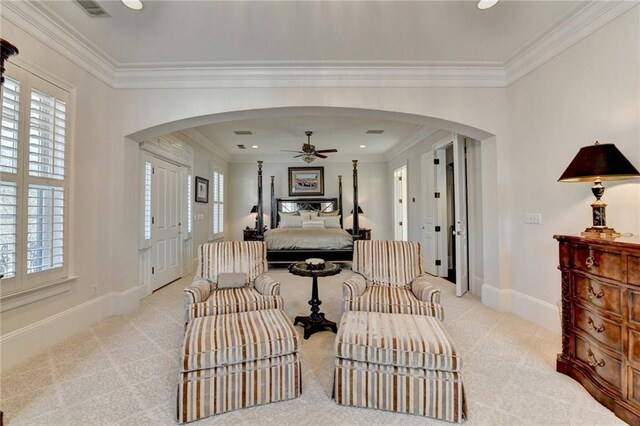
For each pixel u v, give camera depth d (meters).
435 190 5.23
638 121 2.07
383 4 2.29
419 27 2.58
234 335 1.80
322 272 2.74
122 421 1.62
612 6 2.20
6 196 2.13
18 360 2.23
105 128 3.24
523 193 3.14
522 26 2.57
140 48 2.87
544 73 2.86
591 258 1.85
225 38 2.72
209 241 6.53
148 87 3.30
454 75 3.33
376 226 8.04
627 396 1.60
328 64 3.21
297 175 8.00
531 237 3.04
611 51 2.24
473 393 1.86
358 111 3.42
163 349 2.45
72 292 2.77
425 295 2.46
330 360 2.29
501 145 3.37
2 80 1.53
